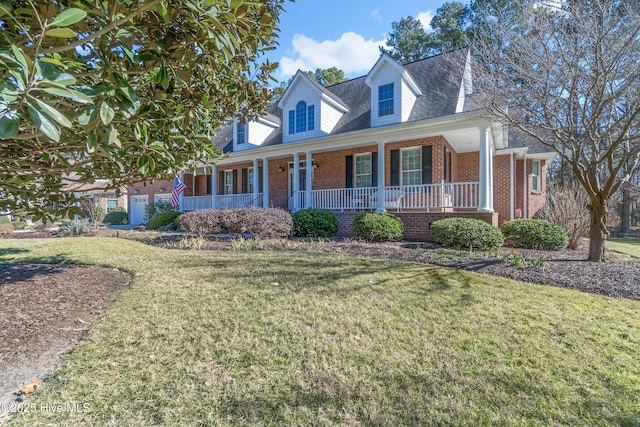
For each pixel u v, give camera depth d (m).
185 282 4.87
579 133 6.30
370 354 2.70
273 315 3.51
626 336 3.02
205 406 2.07
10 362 2.60
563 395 2.17
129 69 1.91
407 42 25.00
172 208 17.70
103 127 1.73
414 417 1.97
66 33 1.27
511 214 12.04
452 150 12.27
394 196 10.91
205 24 1.74
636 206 20.95
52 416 1.97
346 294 4.20
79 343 2.93
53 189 3.41
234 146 14.91
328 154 13.11
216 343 2.89
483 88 6.60
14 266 6.40
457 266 5.73
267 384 2.30
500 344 2.87
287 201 14.58
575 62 5.27
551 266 5.61
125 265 6.32
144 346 2.84
